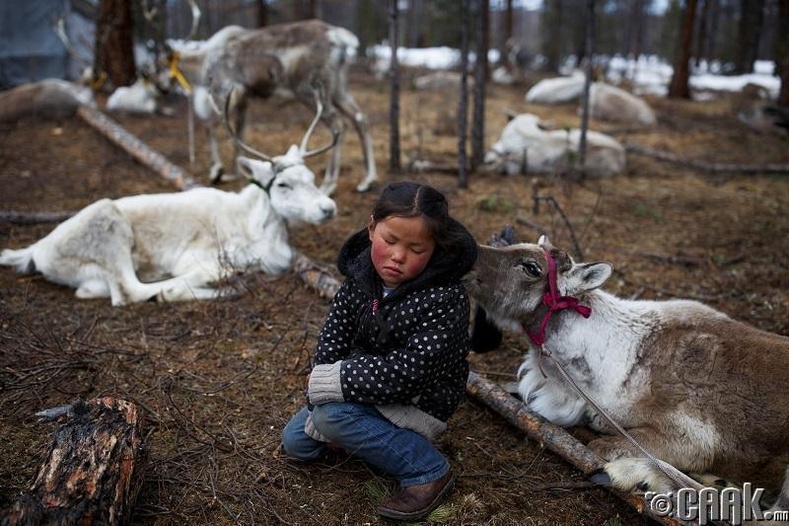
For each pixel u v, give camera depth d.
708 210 6.85
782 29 16.17
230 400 3.38
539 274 3.01
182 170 7.16
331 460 2.98
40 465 2.40
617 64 25.53
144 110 10.88
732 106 14.09
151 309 4.33
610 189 7.54
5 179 7.06
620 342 3.03
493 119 11.88
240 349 3.88
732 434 2.78
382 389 2.47
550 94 14.56
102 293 4.44
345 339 2.71
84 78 12.09
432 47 25.44
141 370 3.61
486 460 3.07
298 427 2.86
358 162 8.25
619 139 10.59
